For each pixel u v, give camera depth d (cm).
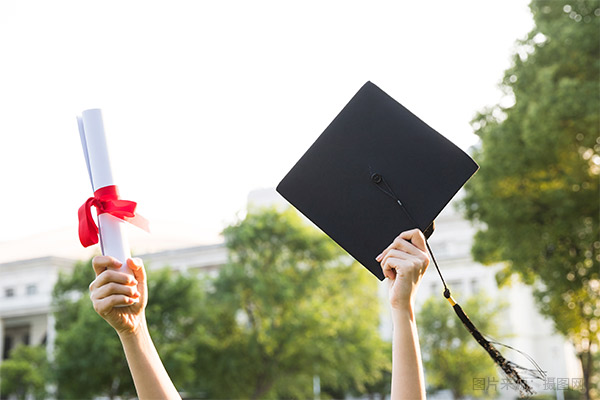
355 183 164
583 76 1505
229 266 2617
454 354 2825
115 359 2355
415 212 161
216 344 2577
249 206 2714
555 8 1556
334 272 2684
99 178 139
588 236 1517
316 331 2516
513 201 1573
